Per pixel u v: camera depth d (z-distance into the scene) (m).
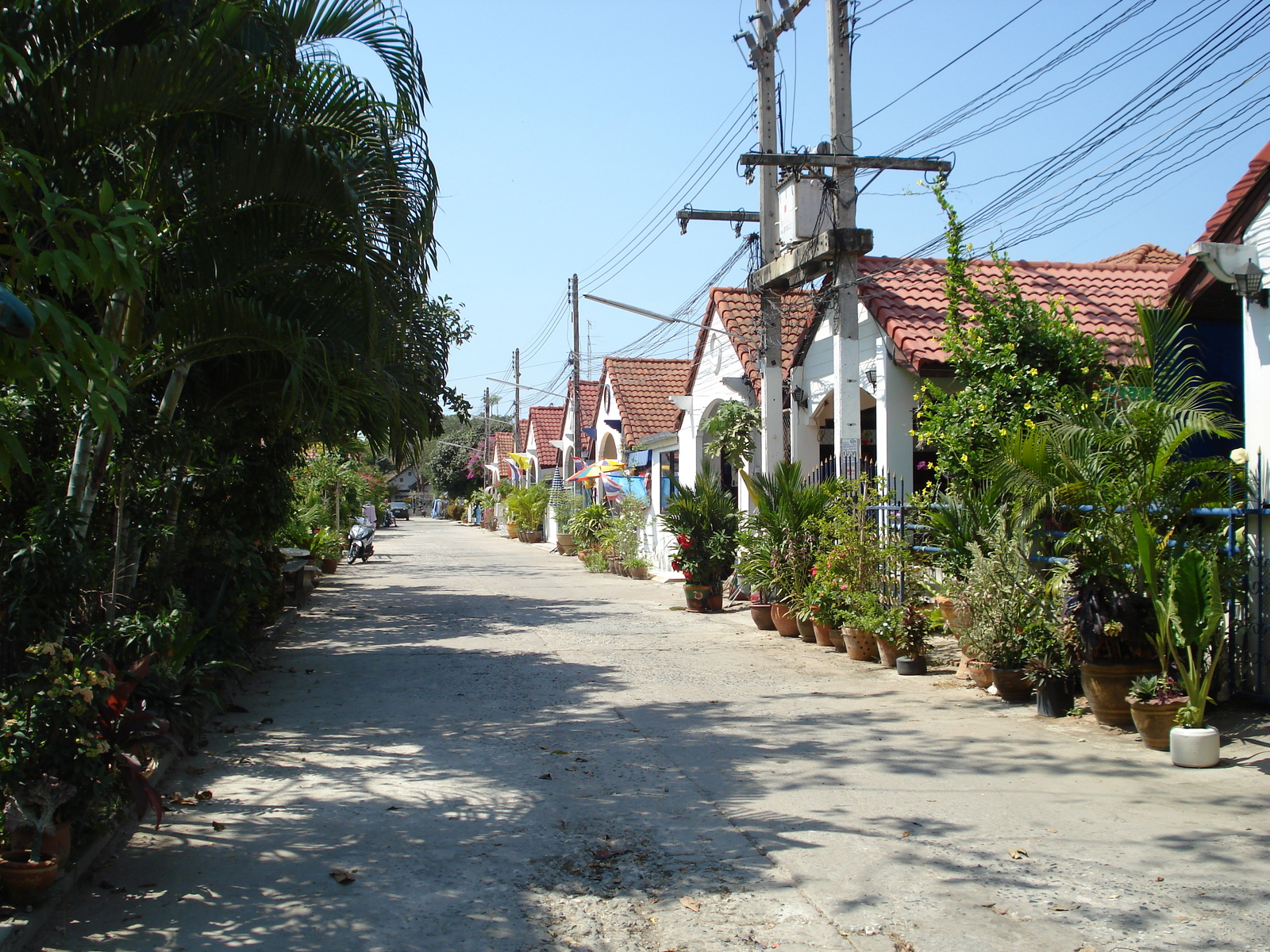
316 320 7.99
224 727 8.37
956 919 4.56
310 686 10.22
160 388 9.02
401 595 19.86
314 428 9.26
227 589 10.30
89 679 4.88
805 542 13.28
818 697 9.61
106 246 3.96
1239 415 10.95
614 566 25.34
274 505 11.26
